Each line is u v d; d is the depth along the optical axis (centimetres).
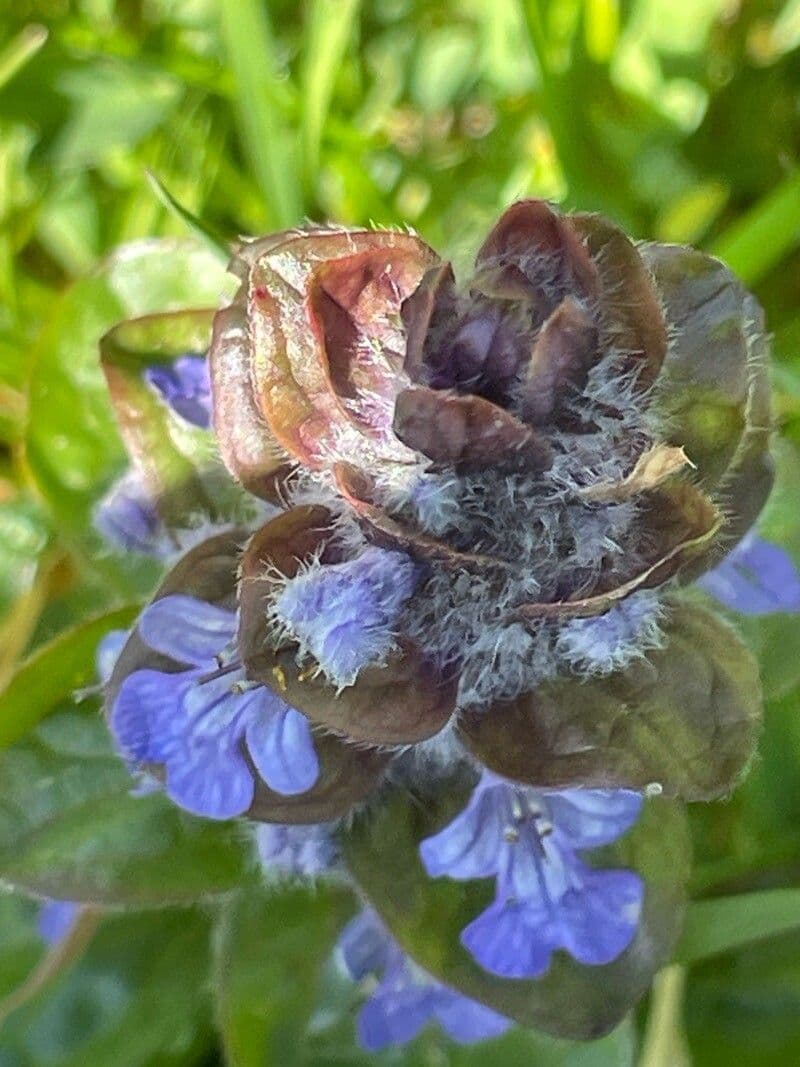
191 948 11
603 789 7
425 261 7
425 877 8
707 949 9
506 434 7
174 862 9
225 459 8
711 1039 11
